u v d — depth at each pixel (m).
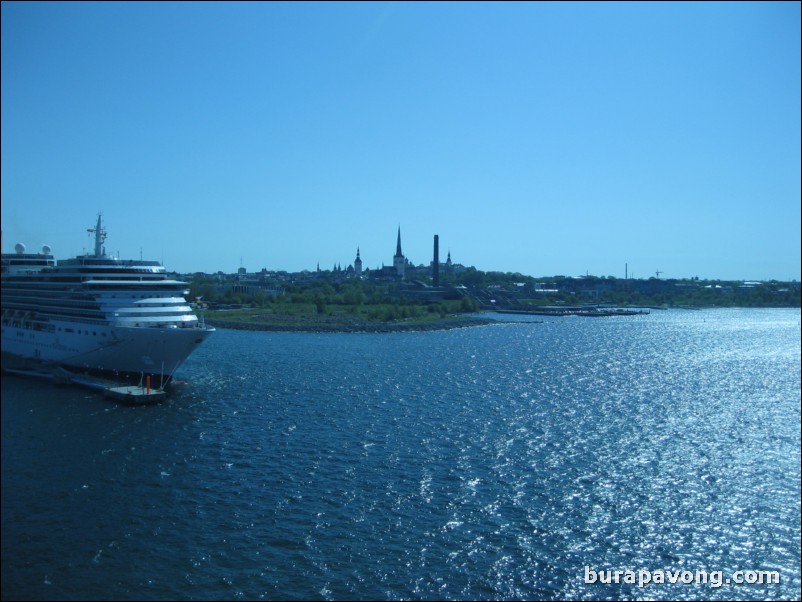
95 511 59.94
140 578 49.22
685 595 48.72
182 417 92.00
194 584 48.56
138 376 112.25
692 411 101.94
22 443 78.94
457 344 195.50
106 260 119.12
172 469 70.69
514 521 59.09
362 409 99.31
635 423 93.31
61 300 118.50
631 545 55.41
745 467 73.81
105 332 108.31
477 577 50.00
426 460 74.56
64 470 69.88
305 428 87.31
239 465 72.12
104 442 79.75
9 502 61.38
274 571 50.34
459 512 60.66
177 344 106.81
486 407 102.56
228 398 105.25
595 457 76.75
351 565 51.28
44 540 54.47
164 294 114.69
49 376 116.12
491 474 70.38
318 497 63.50
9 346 136.88
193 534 55.84
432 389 117.25
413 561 52.03
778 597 48.47
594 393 116.69
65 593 47.09
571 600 47.69
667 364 157.38
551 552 53.91
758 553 54.59
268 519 58.66
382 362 151.50
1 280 138.12
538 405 104.81
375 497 63.69
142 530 56.41
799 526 59.12
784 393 118.44
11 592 46.97
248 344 183.50
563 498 64.25
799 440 84.75
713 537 57.03
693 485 68.19
